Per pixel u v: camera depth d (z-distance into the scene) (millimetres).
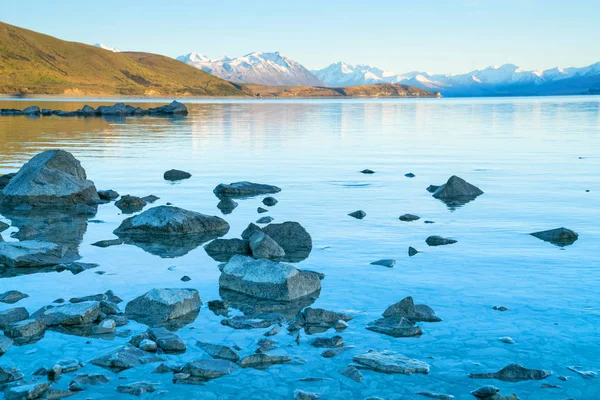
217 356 7797
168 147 35938
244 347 8062
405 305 9117
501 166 27234
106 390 6973
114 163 28203
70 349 8008
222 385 7109
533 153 32688
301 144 38500
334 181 22797
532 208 17422
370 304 9617
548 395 6855
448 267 11523
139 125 57219
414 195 19703
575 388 6992
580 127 54562
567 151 33625
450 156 31391
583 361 7613
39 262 11812
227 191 20156
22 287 10453
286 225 13609
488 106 137000
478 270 11312
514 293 10008
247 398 6844
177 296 9422
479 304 9531
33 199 18125
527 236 13992
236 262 10766
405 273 11164
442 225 15203
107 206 18281
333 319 8969
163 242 13742
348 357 7777
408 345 8102
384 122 66062
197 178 23641
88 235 14422
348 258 12234
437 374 7324
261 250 12336
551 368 7449
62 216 16688
